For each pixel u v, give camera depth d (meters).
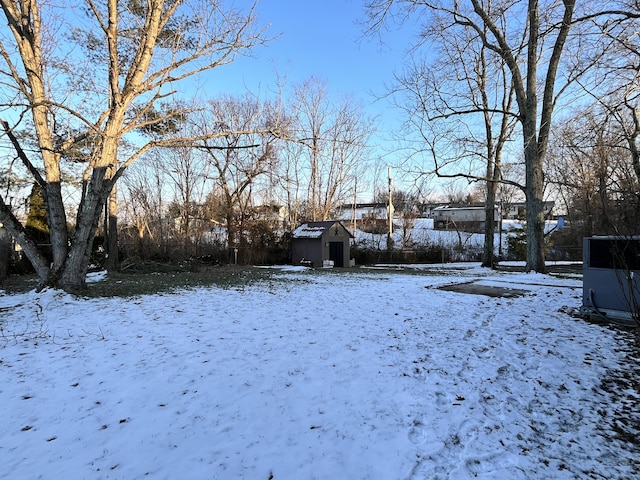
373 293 10.27
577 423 3.17
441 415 3.31
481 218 50.88
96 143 11.07
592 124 7.21
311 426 3.13
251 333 6.02
